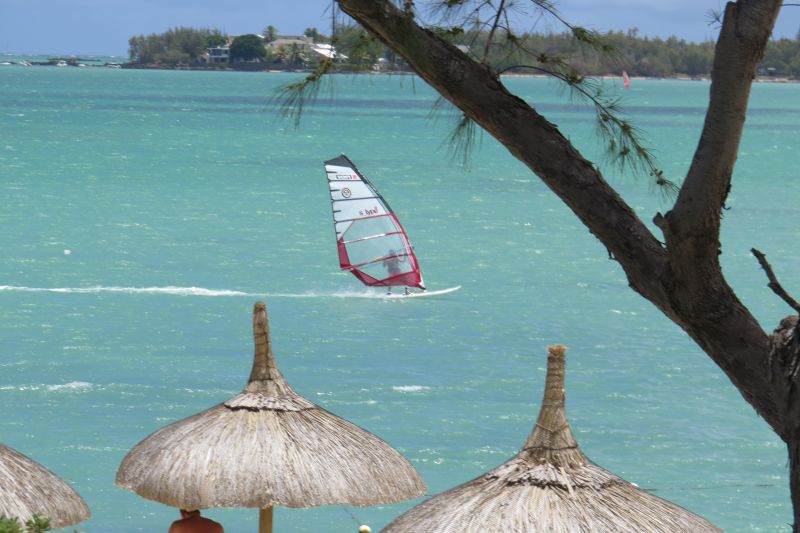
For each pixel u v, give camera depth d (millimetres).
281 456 29875
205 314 123625
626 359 108438
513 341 115438
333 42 22578
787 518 70188
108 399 90812
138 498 68625
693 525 23719
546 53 22594
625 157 23375
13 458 28531
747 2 21469
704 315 22438
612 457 81500
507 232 188625
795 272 154875
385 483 30531
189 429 30828
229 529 64625
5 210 197125
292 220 195875
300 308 129125
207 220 192750
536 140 22859
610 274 152750
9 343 106938
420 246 173750
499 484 23906
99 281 138750
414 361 106625
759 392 22234
